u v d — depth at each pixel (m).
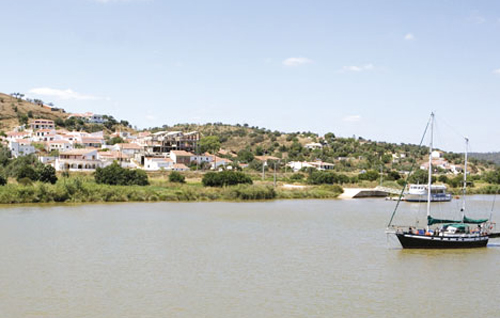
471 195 166.50
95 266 49.03
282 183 156.75
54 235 64.31
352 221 85.19
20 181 108.00
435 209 115.69
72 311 36.25
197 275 46.53
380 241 65.50
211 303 38.56
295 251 58.03
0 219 76.56
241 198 121.44
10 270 47.00
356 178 177.88
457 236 60.84
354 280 45.97
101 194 106.38
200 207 101.00
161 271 47.69
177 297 39.88
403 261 53.94
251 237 66.50
